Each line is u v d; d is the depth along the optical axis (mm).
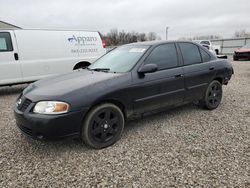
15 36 7684
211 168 3080
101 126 3668
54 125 3264
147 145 3764
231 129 4324
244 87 8086
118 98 3779
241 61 19750
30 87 4008
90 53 9133
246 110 5410
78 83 3701
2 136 4250
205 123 4633
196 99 5070
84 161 3338
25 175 3047
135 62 4164
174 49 4707
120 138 4027
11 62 7621
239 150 3537
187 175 2943
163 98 4391
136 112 4102
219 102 5551
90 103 3473
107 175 2998
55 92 3451
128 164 3230
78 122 3428
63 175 3027
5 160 3418
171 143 3811
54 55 8344
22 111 3502
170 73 4438
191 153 3477
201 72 4969
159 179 2883
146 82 4086
